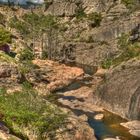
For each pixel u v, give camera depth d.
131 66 65.56
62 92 68.81
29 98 43.59
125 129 47.44
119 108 53.53
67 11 179.50
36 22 141.50
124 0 157.88
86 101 60.53
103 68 100.69
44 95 63.16
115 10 151.25
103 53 113.50
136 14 121.88
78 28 153.50
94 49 118.00
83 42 129.38
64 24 163.75
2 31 98.62
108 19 146.50
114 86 56.44
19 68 65.25
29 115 38.25
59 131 38.28
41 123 37.75
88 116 52.41
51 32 132.62
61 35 144.50
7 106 39.53
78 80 81.25
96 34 128.88
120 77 57.50
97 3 169.12
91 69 104.88
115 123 49.81
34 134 36.47
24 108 40.22
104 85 58.59
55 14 185.25
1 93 43.34
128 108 51.81
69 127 39.72
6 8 191.00
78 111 54.66
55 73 82.56
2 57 65.62
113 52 110.06
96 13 162.38
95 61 114.44
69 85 75.75
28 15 168.00
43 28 134.00
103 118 51.81
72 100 61.34
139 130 46.31
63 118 41.22
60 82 74.38
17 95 43.81
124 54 97.75
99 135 45.12
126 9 149.62
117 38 118.00
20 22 146.62
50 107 44.00
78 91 67.00
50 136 37.34
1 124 33.62
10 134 32.28
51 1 194.00
